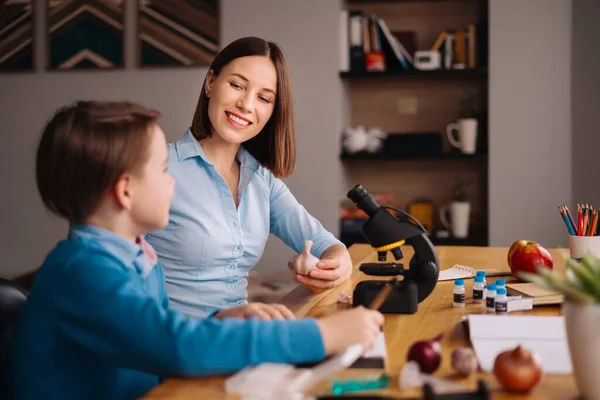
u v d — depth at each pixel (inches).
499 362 32.3
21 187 159.8
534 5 139.8
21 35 157.5
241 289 69.1
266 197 70.6
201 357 34.3
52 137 38.0
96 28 154.6
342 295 53.8
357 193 50.7
